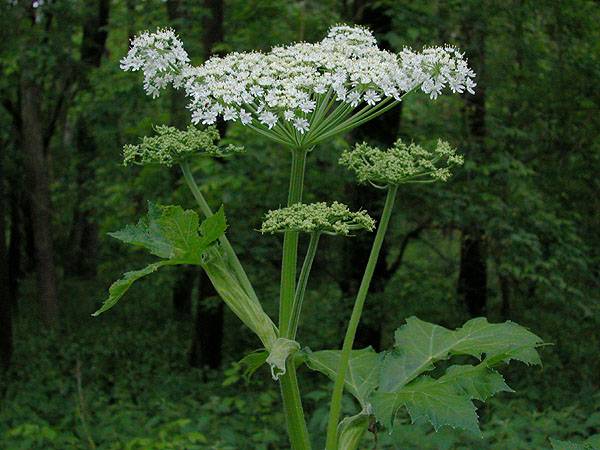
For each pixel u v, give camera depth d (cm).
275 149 155
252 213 158
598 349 152
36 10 212
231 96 43
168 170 165
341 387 43
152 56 44
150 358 212
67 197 313
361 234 153
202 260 42
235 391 162
